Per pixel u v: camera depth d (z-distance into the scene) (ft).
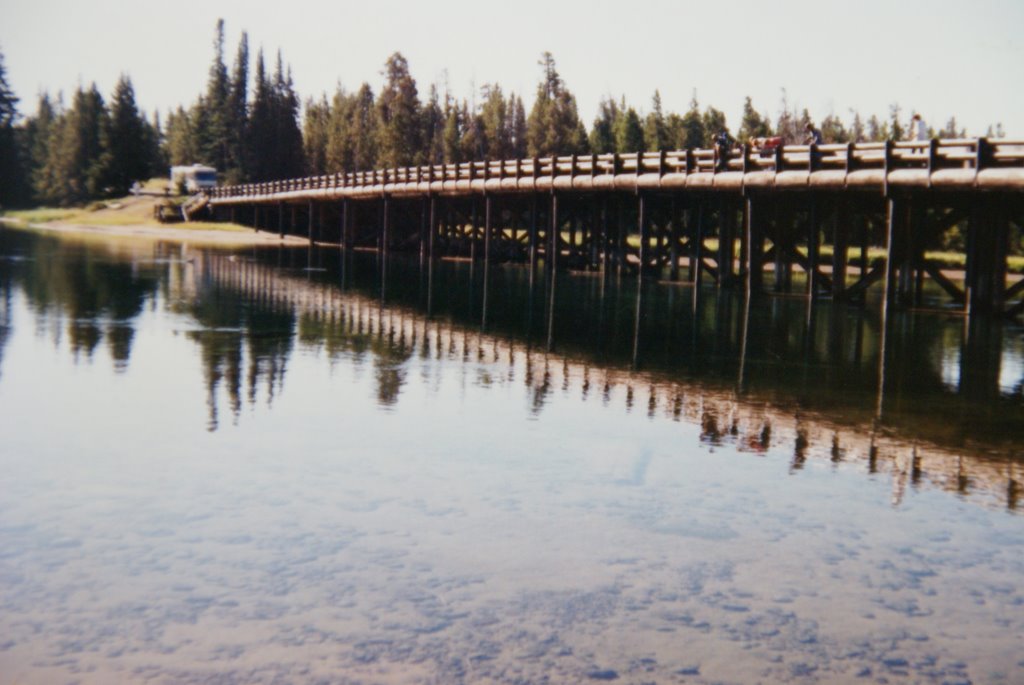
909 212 80.69
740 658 19.47
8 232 218.79
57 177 393.70
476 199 140.15
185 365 50.03
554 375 49.98
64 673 18.44
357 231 204.74
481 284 108.78
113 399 41.42
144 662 18.90
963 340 66.18
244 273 116.98
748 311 82.38
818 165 80.53
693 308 84.33
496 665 19.01
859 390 47.96
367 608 21.36
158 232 231.71
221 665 18.84
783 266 96.07
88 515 26.89
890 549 25.49
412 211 187.83
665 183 96.48
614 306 85.61
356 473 31.17
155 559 23.88
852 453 35.14
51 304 75.92
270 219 243.81
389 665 18.93
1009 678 18.84
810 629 20.77
